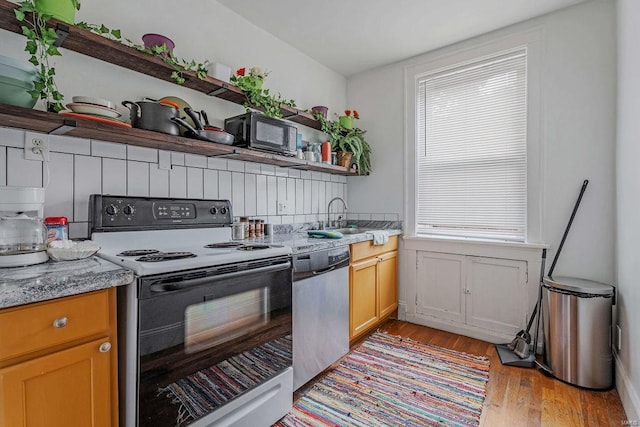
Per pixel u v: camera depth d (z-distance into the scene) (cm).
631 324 162
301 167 262
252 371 145
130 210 158
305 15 229
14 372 84
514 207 248
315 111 270
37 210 119
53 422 91
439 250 279
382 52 285
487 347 243
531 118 237
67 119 124
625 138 179
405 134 301
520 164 245
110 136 147
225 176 217
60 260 117
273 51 255
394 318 305
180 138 162
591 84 214
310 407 170
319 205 303
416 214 297
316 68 299
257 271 146
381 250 270
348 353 232
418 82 296
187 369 120
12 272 100
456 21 237
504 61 251
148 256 129
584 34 216
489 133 259
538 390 185
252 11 224
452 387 189
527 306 237
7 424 83
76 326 95
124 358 108
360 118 332
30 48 120
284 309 162
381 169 318
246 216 232
